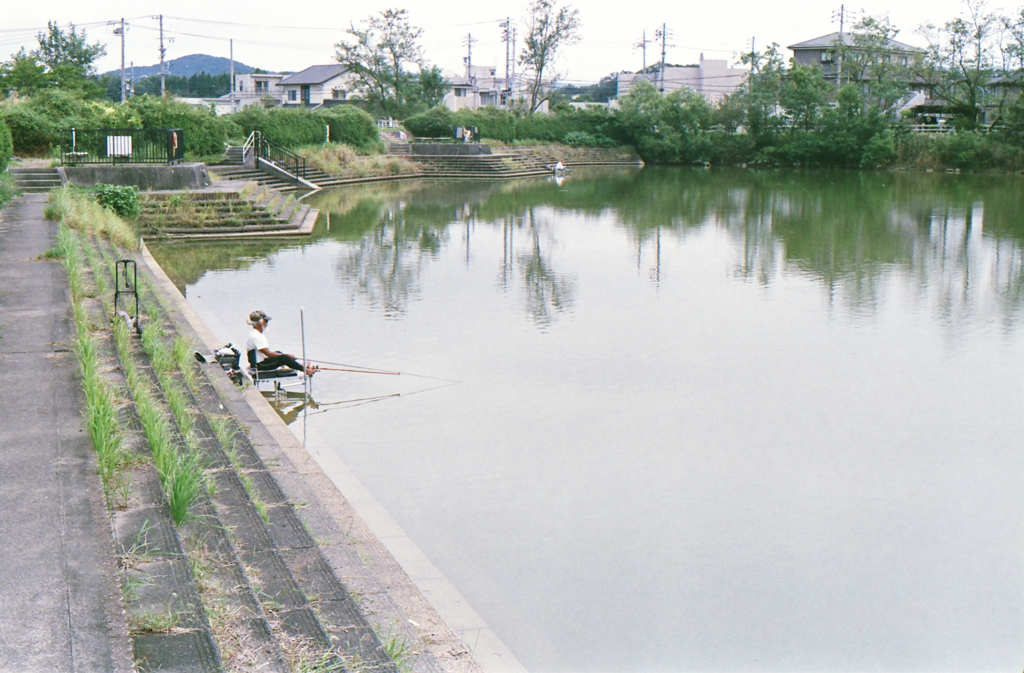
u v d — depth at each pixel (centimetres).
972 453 1019
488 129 6569
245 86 9694
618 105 8362
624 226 3161
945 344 1514
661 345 1485
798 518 851
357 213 3406
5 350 935
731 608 696
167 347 1091
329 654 464
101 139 2866
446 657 569
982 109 7044
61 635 421
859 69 7125
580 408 1157
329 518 750
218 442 791
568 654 628
